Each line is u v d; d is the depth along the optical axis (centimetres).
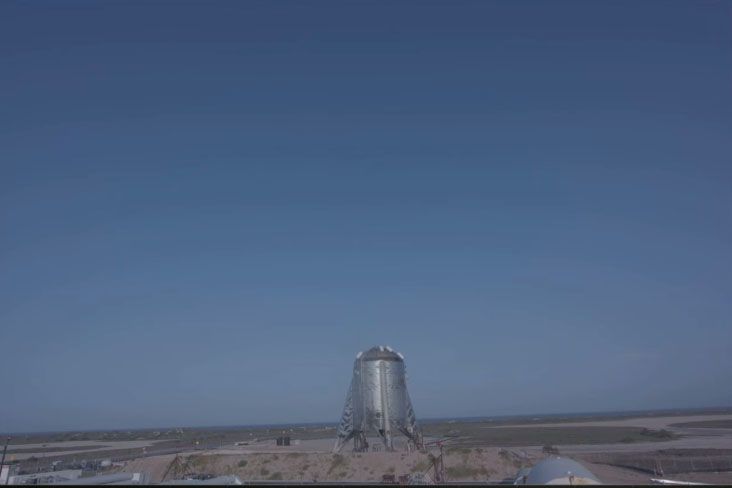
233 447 10938
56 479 6156
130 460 9050
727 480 6519
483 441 13038
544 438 14038
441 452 7200
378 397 8906
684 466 7575
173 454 8844
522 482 4591
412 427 9006
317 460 7656
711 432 15475
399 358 9269
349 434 8950
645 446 11188
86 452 13050
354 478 7094
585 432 16362
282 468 7519
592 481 4191
